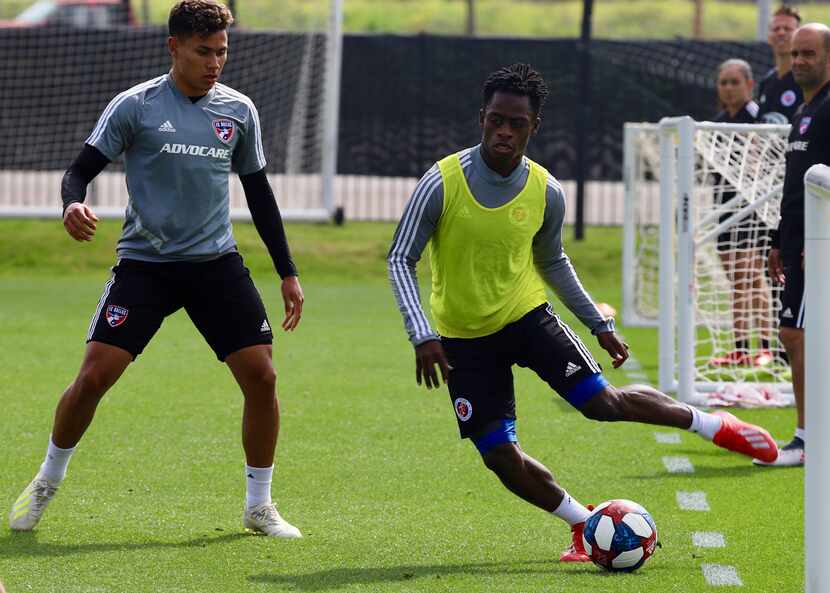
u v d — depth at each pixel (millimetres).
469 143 65438
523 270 18641
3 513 21188
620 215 70938
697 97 64125
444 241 18219
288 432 28484
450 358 18656
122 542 19547
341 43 64750
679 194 32188
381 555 19031
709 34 129750
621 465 25641
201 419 29594
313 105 67812
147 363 37188
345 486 23656
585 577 17875
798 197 25500
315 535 20188
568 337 18609
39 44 66750
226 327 19500
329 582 17516
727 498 22953
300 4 118750
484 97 17797
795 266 25625
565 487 23766
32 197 72688
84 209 18375
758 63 64062
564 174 65000
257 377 19562
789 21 36031
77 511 21453
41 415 29609
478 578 17766
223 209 19531
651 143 47969
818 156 25188
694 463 25828
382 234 63406
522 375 36281
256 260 60000
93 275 58594
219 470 24750
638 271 48719
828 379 14422
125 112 18891
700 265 38938
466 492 23250
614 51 64375
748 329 36875
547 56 64250
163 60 67312
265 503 20141
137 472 24484
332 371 36500
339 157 66062
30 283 56031
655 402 19453
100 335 19250
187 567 18219
